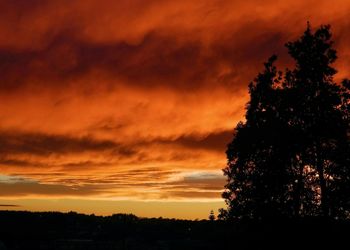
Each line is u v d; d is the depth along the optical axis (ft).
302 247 78.43
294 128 81.87
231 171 87.81
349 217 79.51
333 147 81.05
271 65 87.56
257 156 85.66
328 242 77.00
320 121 80.94
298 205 81.10
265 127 83.35
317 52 85.10
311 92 83.51
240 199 86.38
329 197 78.95
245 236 85.71
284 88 86.02
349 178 78.95
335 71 84.74
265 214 82.12
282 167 81.56
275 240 81.15
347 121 81.87
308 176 81.82
